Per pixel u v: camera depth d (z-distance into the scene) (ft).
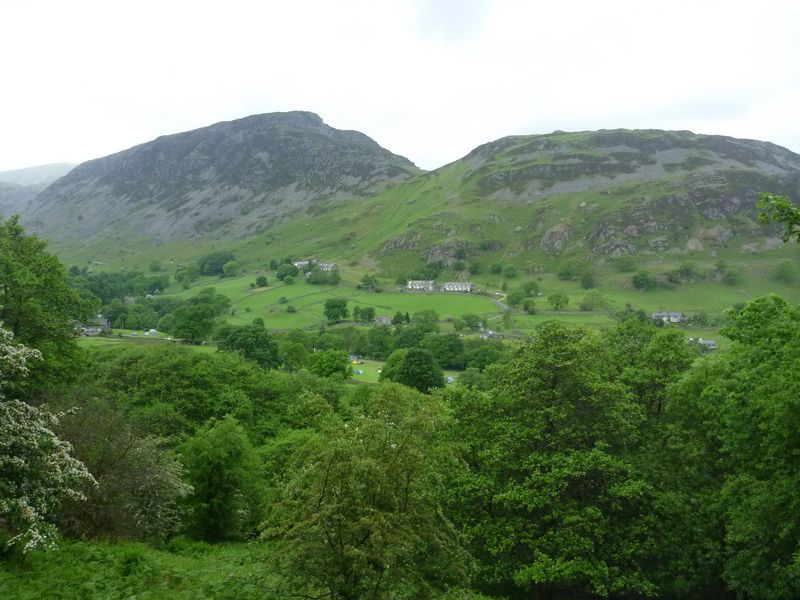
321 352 314.96
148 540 66.90
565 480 74.23
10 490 39.99
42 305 109.91
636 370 98.99
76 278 620.08
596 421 81.76
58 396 74.59
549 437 79.05
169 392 155.12
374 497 36.55
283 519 38.09
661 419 95.86
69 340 112.88
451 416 83.10
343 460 35.94
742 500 69.62
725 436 75.77
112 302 544.21
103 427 63.31
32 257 112.27
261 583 44.45
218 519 88.07
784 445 64.03
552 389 81.97
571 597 82.64
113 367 167.63
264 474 105.60
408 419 39.01
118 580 44.98
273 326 536.83
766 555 66.90
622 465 73.82
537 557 70.64
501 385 89.40
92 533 58.49
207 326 391.24
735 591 78.84
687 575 77.30
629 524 76.89
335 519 34.24
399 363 296.71
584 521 70.38
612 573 71.31
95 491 58.54
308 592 39.17
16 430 40.22
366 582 34.37
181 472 74.90
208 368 169.37
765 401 64.49
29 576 41.19
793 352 64.54
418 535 36.99
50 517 52.37
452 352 387.14
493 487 77.10
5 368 40.60
